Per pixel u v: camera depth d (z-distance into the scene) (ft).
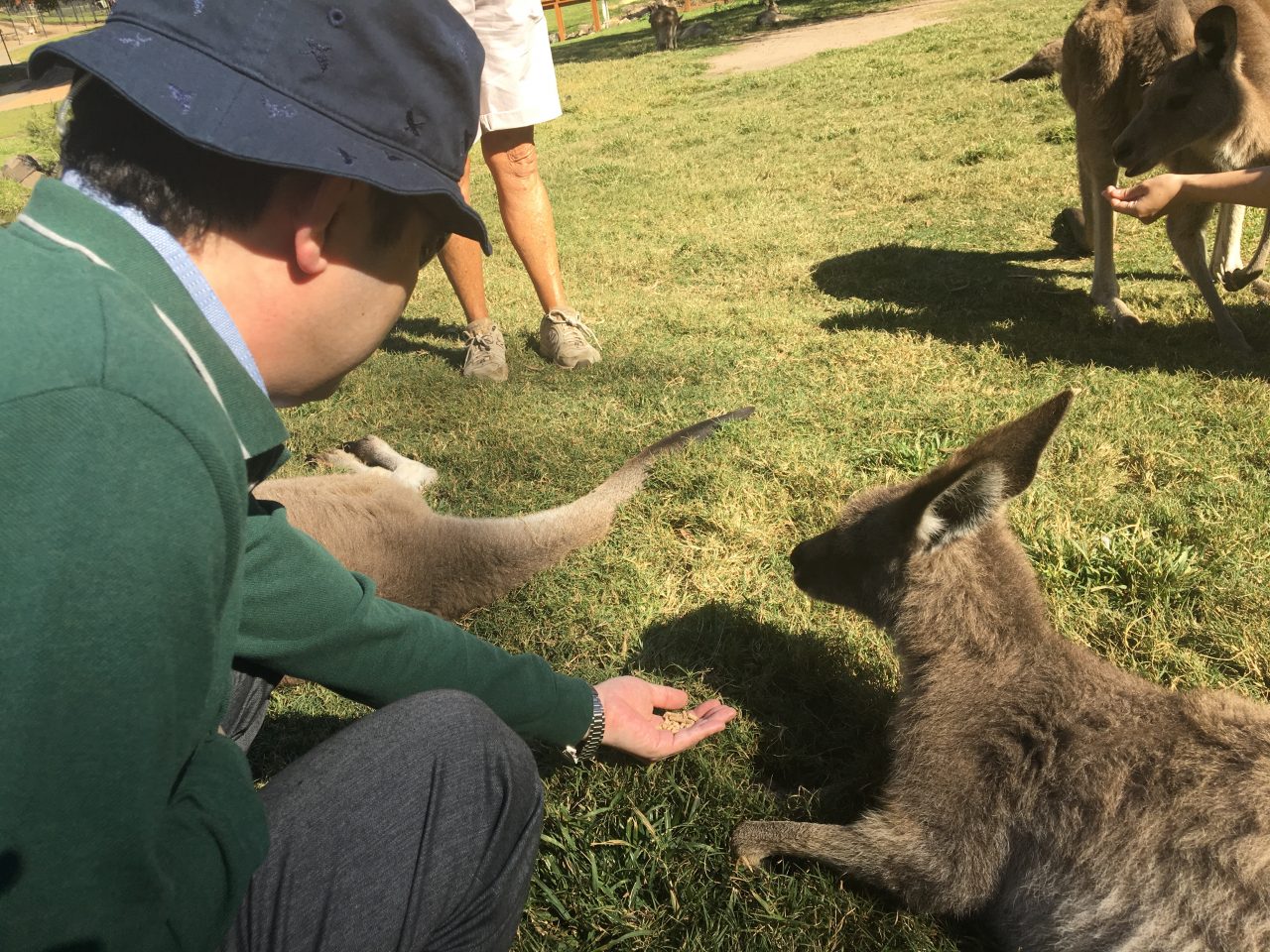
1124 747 6.96
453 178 4.05
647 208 29.81
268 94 3.55
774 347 17.80
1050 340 16.96
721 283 22.25
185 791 3.73
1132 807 6.73
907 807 7.59
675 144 39.50
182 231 3.68
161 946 3.35
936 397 14.93
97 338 3.01
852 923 7.20
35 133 54.34
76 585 2.82
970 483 7.34
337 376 4.33
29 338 2.92
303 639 5.04
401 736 4.81
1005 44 49.08
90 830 2.98
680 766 8.38
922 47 52.13
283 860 4.38
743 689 9.39
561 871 7.66
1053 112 34.30
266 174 3.64
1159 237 22.40
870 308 19.29
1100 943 6.71
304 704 9.95
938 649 8.04
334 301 3.98
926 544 8.02
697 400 15.84
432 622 5.82
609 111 50.88
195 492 3.14
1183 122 17.12
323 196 3.69
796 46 65.98
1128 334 17.12
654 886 7.57
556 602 11.09
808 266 22.63
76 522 2.83
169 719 3.16
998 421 13.82
